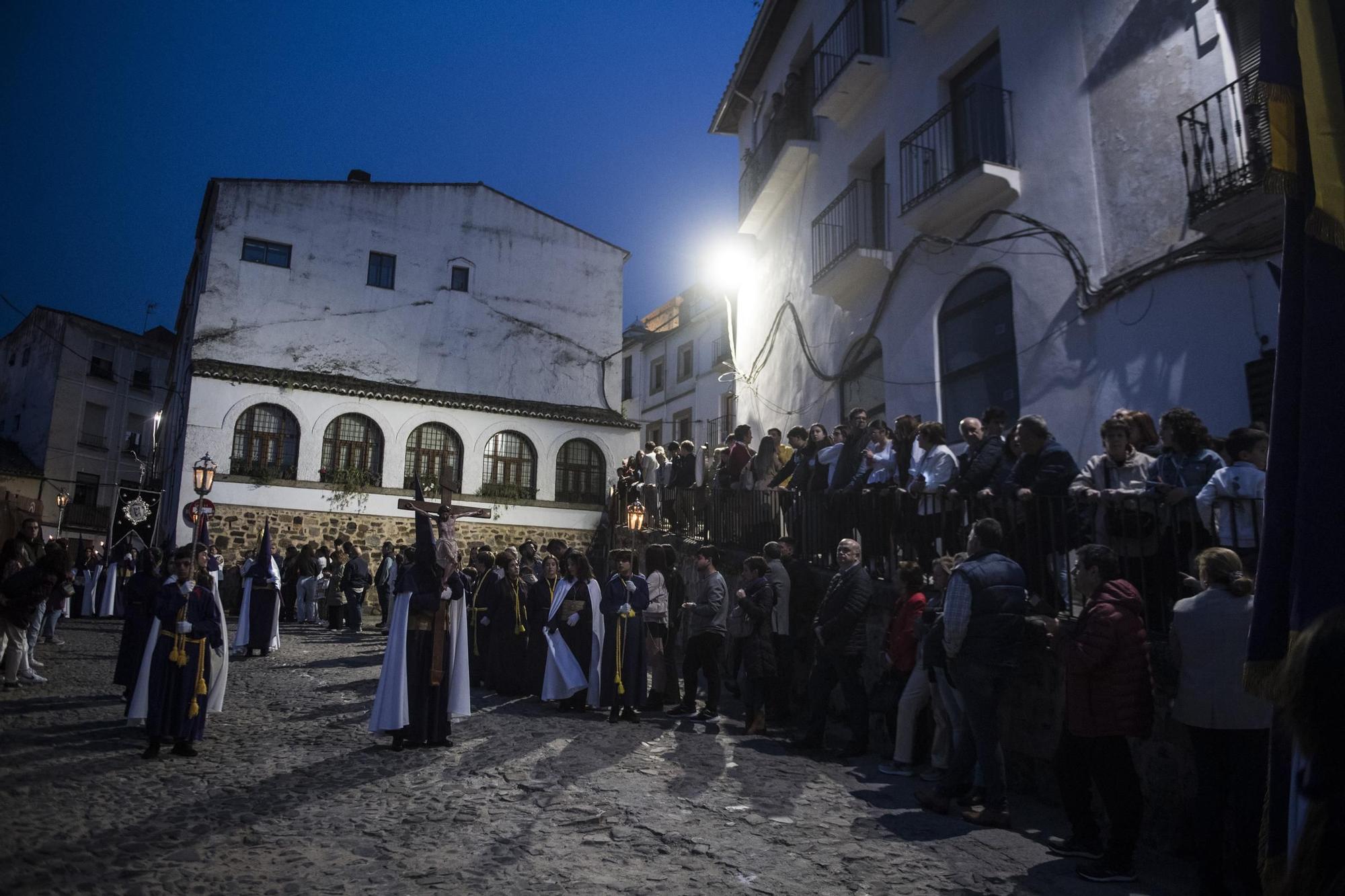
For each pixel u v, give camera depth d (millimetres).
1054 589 6445
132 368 41219
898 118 13414
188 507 18000
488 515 7738
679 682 12000
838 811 5633
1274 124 2811
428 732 7129
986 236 11234
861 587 7480
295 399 23781
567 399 29047
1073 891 4348
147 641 6828
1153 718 4852
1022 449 7172
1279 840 2400
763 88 19391
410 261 27438
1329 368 2619
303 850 4504
